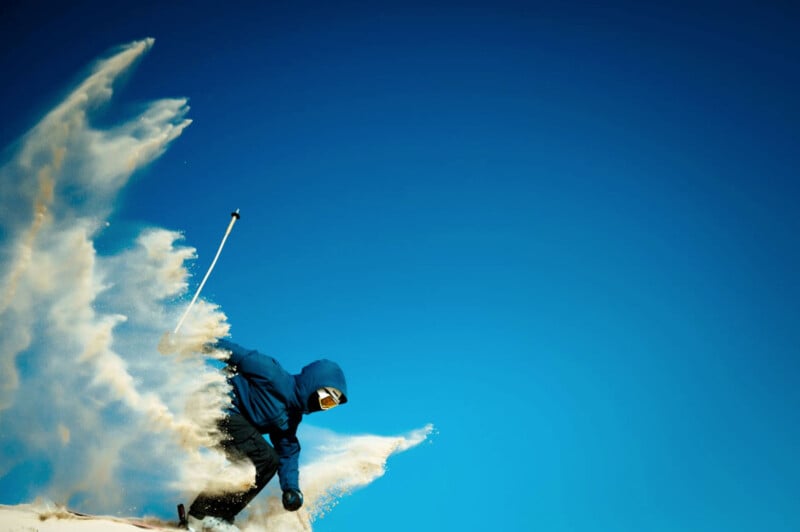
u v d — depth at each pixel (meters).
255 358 6.43
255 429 6.38
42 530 5.16
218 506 6.22
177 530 5.98
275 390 6.34
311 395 6.43
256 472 6.30
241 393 6.41
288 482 6.32
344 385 6.56
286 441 6.48
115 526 5.59
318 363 6.62
